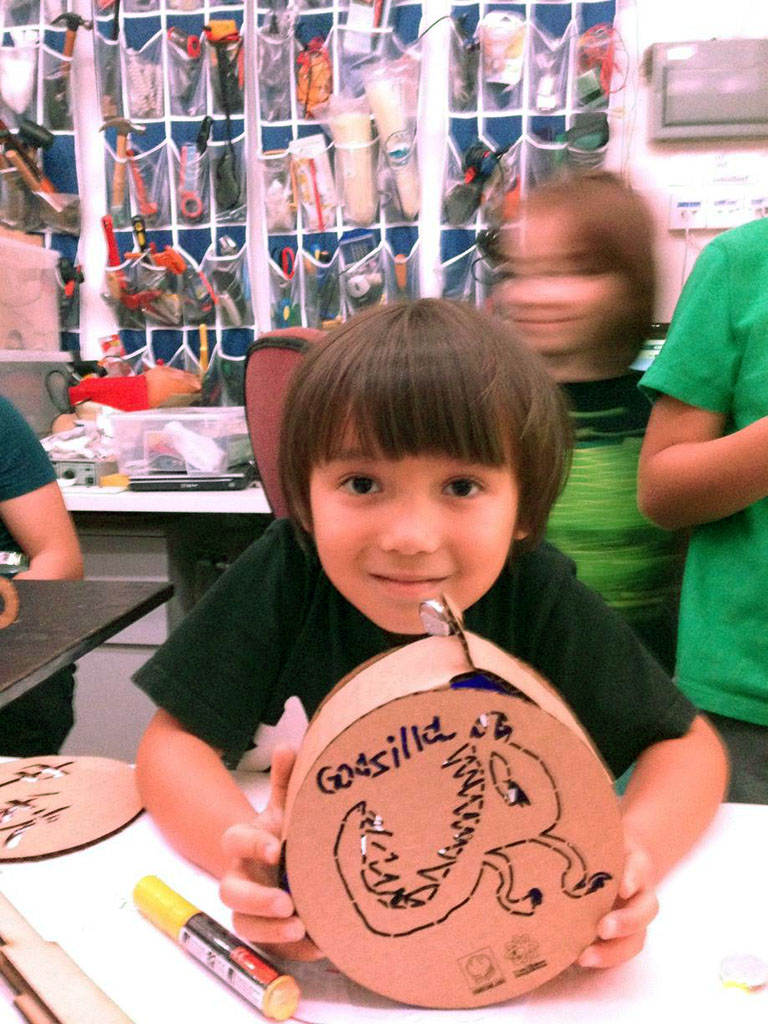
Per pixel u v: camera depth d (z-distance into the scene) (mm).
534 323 896
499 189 1834
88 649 739
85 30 1938
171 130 1920
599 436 900
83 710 1657
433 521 405
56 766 575
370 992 354
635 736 526
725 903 415
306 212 1915
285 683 572
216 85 1876
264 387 922
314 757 319
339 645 557
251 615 549
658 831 442
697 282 801
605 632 540
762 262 776
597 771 322
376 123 1839
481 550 418
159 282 1964
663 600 936
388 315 442
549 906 336
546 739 317
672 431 809
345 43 1837
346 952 332
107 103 1933
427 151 1891
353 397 398
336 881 325
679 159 1814
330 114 1850
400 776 316
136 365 2041
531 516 474
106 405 1901
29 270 1880
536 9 1774
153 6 1869
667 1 1764
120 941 385
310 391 423
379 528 406
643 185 1830
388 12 1812
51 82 1940
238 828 355
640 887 349
